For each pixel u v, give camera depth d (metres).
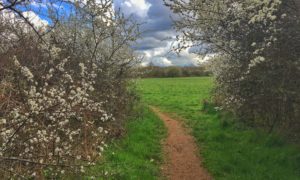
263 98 11.95
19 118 6.69
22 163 6.70
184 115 21.41
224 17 11.55
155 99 29.73
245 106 13.39
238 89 12.73
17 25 9.13
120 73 14.67
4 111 6.61
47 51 9.09
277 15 10.67
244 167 11.16
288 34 10.59
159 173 11.05
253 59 10.77
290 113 12.48
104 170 8.76
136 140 13.88
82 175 7.60
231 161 11.89
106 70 13.55
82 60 12.34
